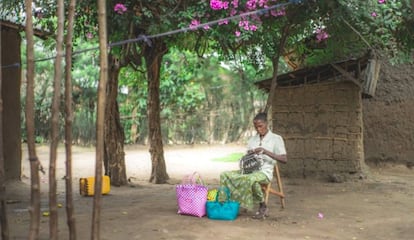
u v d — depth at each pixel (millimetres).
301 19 7582
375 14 6781
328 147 10445
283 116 10828
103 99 4090
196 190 6410
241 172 6750
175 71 21922
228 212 6281
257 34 7633
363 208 7305
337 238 5527
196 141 22562
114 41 7660
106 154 10492
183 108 22688
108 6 6703
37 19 7441
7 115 9648
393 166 12266
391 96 12406
